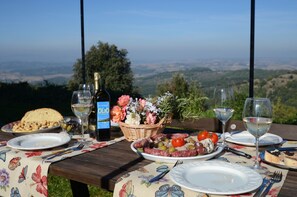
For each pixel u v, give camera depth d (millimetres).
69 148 1446
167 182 1029
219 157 1306
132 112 1539
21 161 1307
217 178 1043
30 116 1950
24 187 1298
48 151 1402
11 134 1750
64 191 2977
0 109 7129
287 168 1135
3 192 1372
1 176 1375
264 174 1095
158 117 1566
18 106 7547
